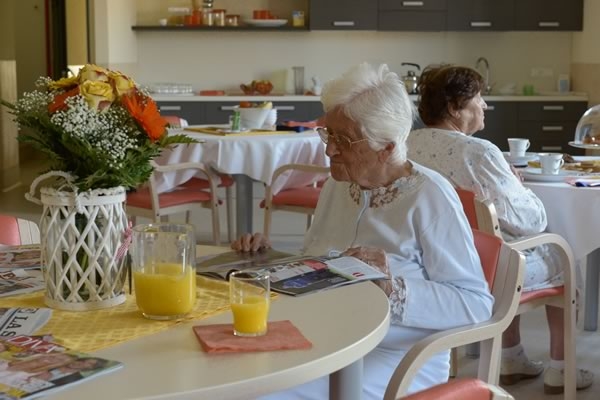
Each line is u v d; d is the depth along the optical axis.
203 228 6.79
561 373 3.38
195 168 4.97
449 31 8.77
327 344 1.52
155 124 1.71
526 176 3.79
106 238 1.73
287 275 1.96
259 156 5.13
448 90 3.12
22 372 1.36
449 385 1.39
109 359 1.45
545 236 2.98
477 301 2.14
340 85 2.18
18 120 1.71
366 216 2.30
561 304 3.17
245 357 1.46
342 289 1.88
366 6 8.56
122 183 1.73
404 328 2.14
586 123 4.49
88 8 7.70
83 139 1.65
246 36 8.96
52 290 1.74
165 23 8.73
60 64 12.98
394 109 2.17
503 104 8.52
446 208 2.21
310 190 5.19
